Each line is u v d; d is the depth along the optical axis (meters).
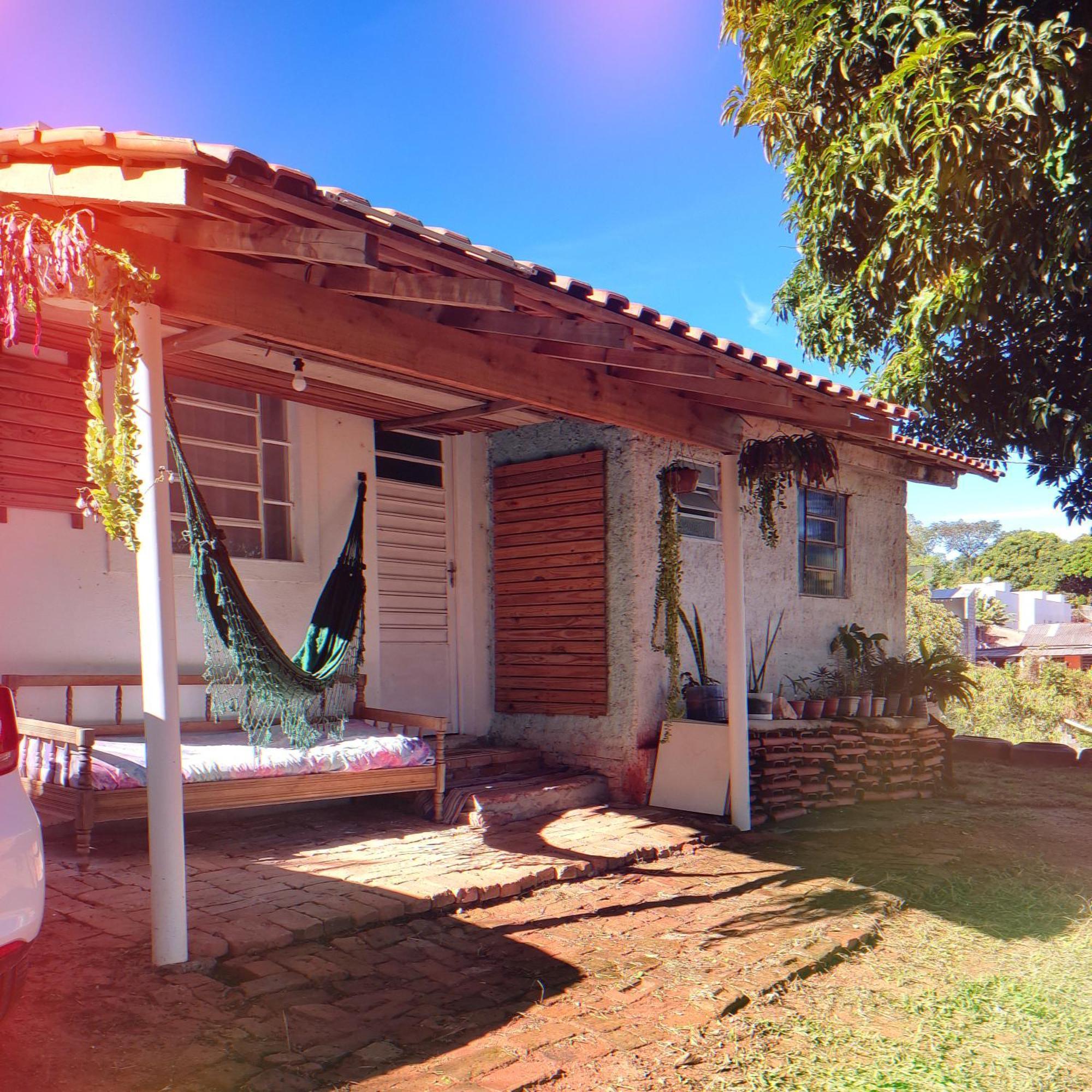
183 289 3.42
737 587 6.40
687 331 4.58
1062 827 7.18
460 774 6.65
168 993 3.17
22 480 5.02
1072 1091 2.92
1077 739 13.28
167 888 3.35
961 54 5.76
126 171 2.98
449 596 7.49
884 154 6.06
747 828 6.32
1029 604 40.53
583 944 4.05
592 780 6.75
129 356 3.17
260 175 2.97
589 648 7.03
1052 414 8.17
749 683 7.85
